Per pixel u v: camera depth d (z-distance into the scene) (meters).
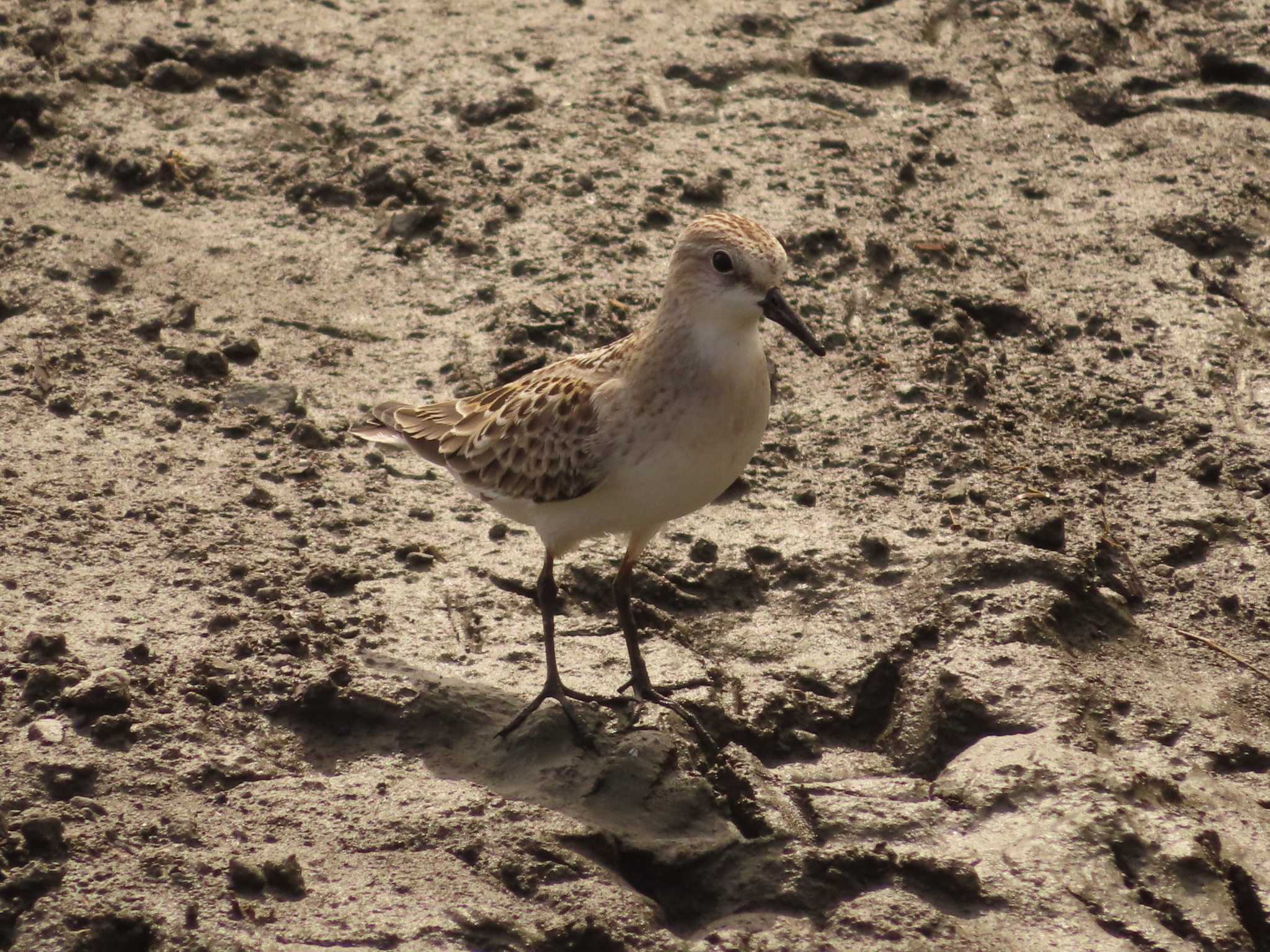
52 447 12.44
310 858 8.79
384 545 11.77
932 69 18.34
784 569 11.84
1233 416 13.75
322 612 10.92
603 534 11.10
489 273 15.09
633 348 10.06
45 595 10.80
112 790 9.15
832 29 18.98
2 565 11.05
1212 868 9.07
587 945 8.44
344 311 14.59
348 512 12.12
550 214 15.81
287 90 17.47
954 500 12.51
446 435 11.20
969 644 10.95
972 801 9.55
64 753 9.29
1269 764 10.29
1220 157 17.19
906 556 11.87
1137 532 12.51
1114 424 13.67
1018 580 11.52
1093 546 12.03
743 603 11.62
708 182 16.19
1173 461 13.30
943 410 13.53
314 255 15.29
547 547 10.53
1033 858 9.11
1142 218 16.20
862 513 12.41
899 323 14.63
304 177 16.16
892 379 13.91
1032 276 15.43
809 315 14.63
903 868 8.96
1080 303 15.05
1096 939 8.61
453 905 8.49
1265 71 18.41
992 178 16.81
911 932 8.57
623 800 9.46
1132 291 15.23
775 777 9.96
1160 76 18.44
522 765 9.70
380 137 16.89
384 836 8.98
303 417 13.15
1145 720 10.49
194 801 9.18
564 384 10.27
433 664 10.53
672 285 9.77
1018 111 17.88
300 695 9.99
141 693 9.88
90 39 17.70
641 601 11.46
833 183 16.44
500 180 16.25
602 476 9.91
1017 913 8.79
